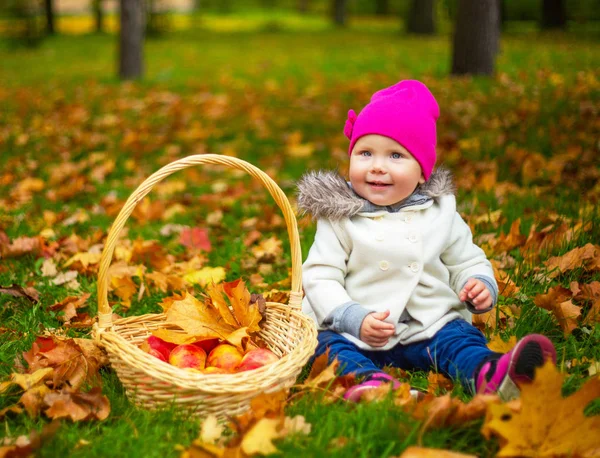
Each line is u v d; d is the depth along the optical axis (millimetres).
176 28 28969
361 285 2451
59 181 5293
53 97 9812
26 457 1827
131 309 3057
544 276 2984
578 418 1719
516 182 4637
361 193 2500
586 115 6102
